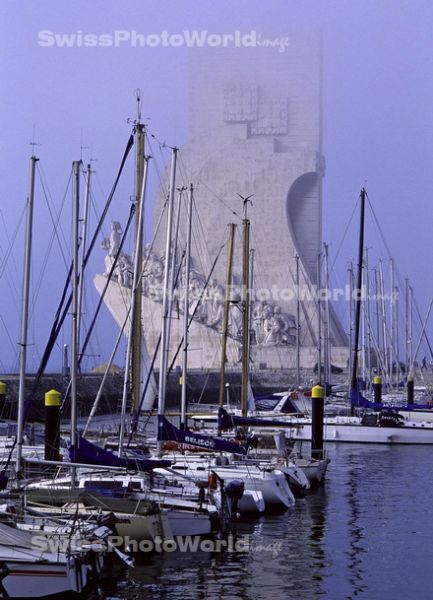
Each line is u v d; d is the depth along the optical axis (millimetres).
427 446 88250
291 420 84438
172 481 44844
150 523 37625
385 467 71938
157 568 36656
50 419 50375
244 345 76062
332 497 56312
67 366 101812
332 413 96750
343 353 177750
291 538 43062
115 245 140625
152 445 57969
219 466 51000
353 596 33219
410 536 43781
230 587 34125
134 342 57531
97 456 43250
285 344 180500
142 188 57844
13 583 30203
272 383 154125
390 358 139875
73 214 48375
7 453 50812
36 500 38031
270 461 56656
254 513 49188
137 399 57250
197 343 158875
